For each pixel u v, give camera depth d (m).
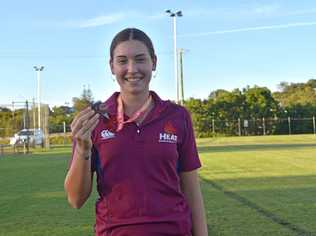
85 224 8.71
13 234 8.00
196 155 2.94
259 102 70.56
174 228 2.71
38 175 18.14
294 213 9.20
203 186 13.35
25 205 11.02
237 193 11.95
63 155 30.50
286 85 98.44
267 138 52.62
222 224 8.30
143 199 2.67
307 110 72.00
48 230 8.26
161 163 2.71
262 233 7.61
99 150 2.72
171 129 2.78
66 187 2.76
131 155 2.69
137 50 2.78
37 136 40.38
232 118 69.12
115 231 2.68
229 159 23.11
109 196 2.71
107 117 2.72
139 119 2.74
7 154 33.69
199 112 68.25
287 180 14.50
